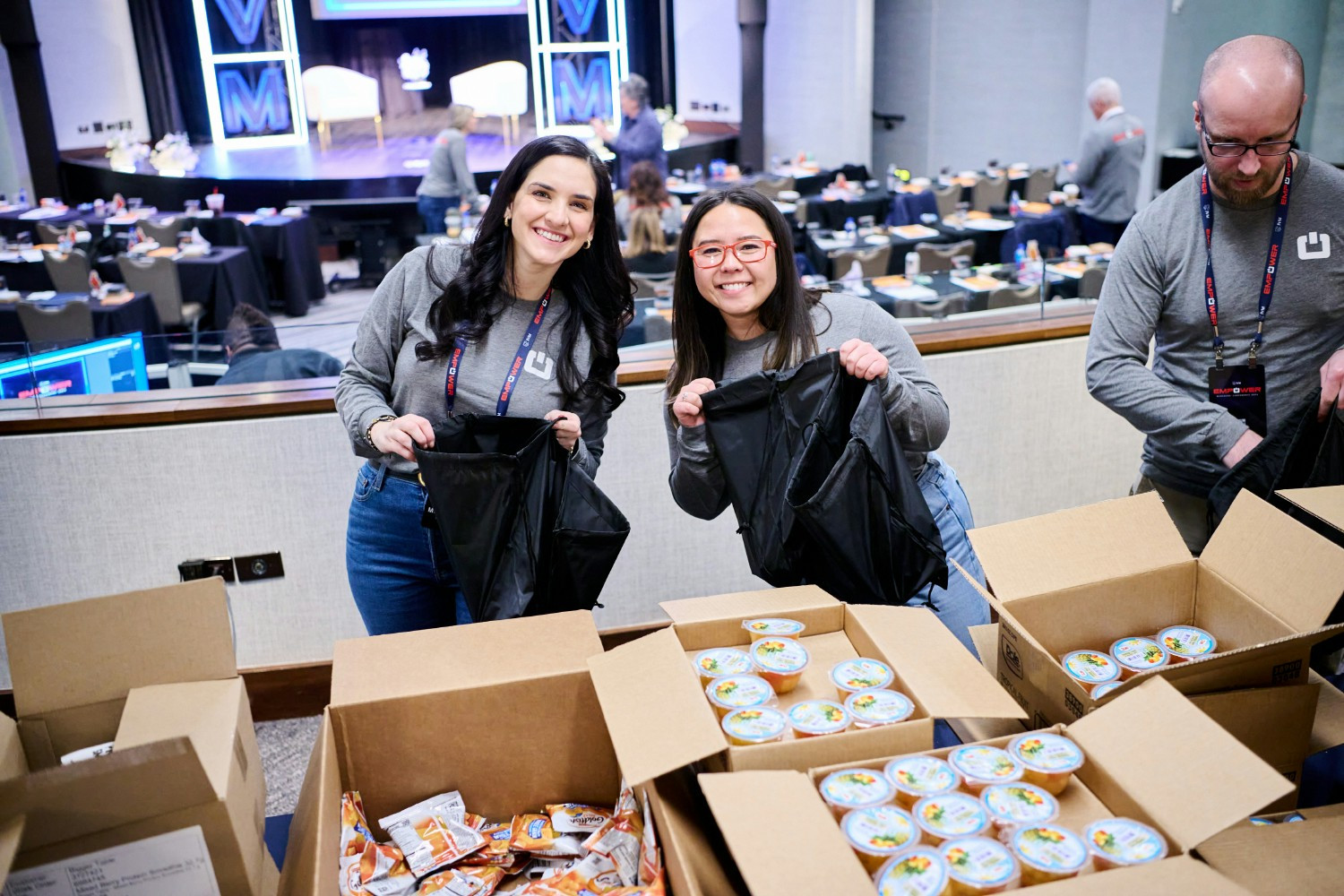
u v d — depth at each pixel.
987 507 3.17
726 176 8.66
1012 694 1.30
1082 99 9.02
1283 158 1.78
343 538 2.69
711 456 1.71
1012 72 9.61
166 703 1.14
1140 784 1.02
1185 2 8.05
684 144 10.51
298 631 2.75
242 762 1.11
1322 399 1.62
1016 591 1.31
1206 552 1.36
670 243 5.79
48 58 10.16
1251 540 1.32
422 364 1.78
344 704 1.26
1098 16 8.63
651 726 1.12
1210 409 1.87
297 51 11.93
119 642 1.18
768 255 1.64
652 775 1.05
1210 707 1.15
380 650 1.35
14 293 5.28
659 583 2.89
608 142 8.20
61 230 7.07
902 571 1.53
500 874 1.27
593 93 12.41
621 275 1.80
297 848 1.13
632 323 2.89
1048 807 1.02
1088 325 3.07
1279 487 1.65
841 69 9.80
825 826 0.98
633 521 2.82
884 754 1.12
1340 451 1.62
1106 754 1.06
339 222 8.60
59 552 2.59
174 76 12.02
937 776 1.06
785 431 1.59
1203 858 1.02
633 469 2.79
